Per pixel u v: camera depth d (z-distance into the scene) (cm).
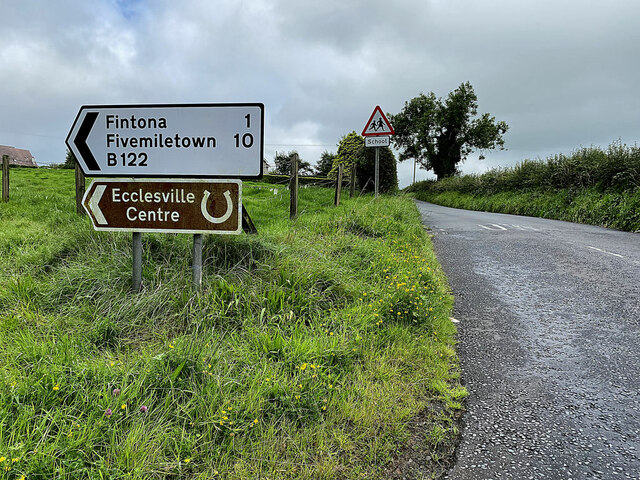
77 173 694
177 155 393
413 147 4750
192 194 382
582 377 336
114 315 352
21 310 358
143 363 279
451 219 1502
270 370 284
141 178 391
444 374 332
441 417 277
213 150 389
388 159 1806
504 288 578
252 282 407
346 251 571
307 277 422
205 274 411
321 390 273
